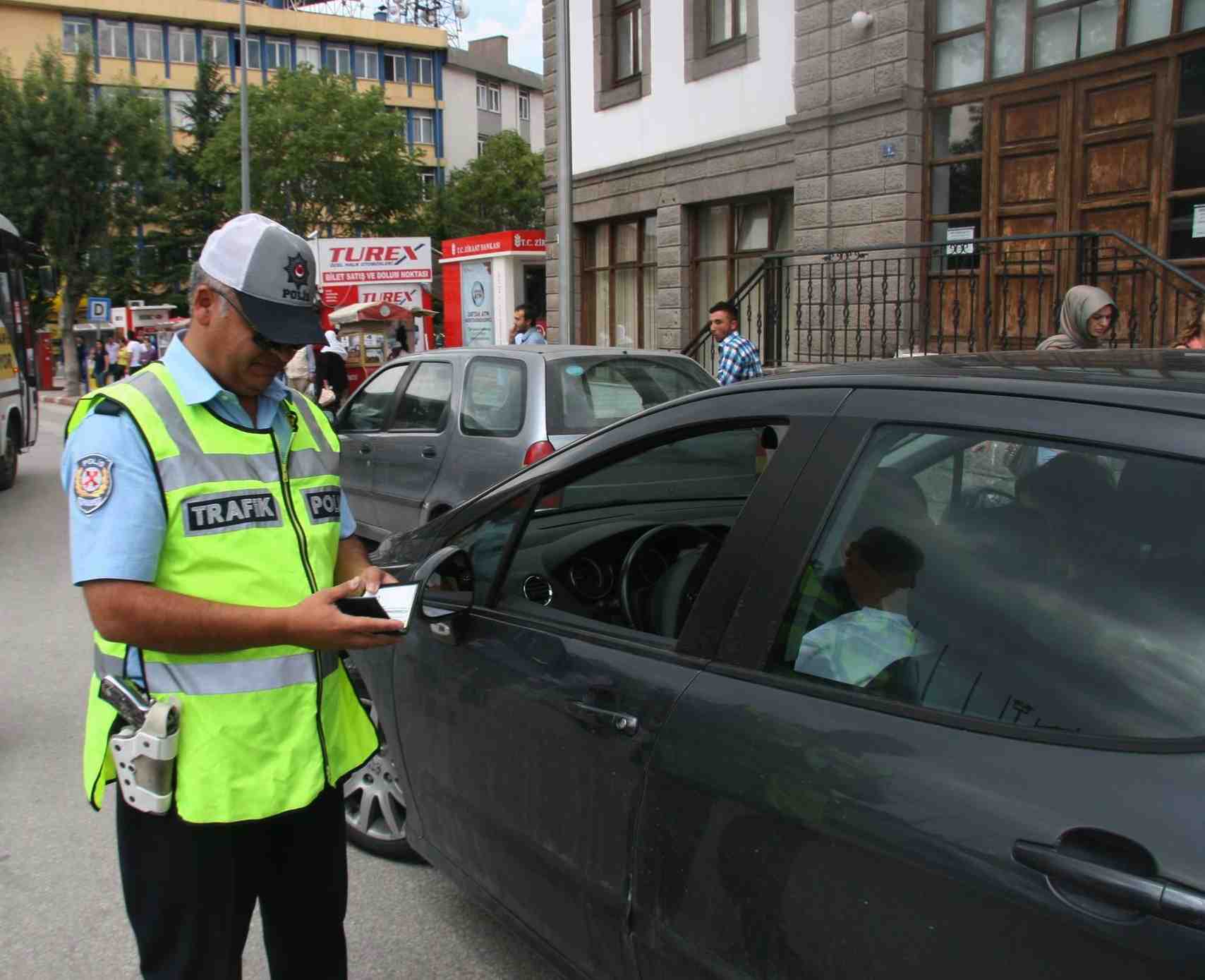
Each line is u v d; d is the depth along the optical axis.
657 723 2.07
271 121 39.69
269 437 2.04
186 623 1.83
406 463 6.82
